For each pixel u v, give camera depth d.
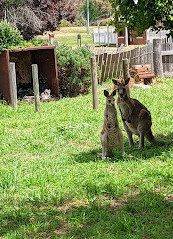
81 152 9.70
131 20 9.46
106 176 7.68
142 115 9.53
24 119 13.22
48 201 6.83
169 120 12.01
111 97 8.62
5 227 6.06
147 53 20.91
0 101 15.84
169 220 5.87
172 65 20.91
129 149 9.72
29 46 16.92
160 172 7.62
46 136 11.12
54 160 9.01
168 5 9.32
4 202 6.90
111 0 9.65
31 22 29.64
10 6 29.14
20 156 9.66
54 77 17.00
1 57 15.58
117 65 20.22
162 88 17.67
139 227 5.71
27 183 7.62
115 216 6.16
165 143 9.95
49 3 31.38
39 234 5.77
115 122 8.71
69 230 5.87
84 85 17.73
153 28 9.47
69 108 14.49
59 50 17.56
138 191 7.05
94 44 41.03
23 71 18.23
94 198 6.78
